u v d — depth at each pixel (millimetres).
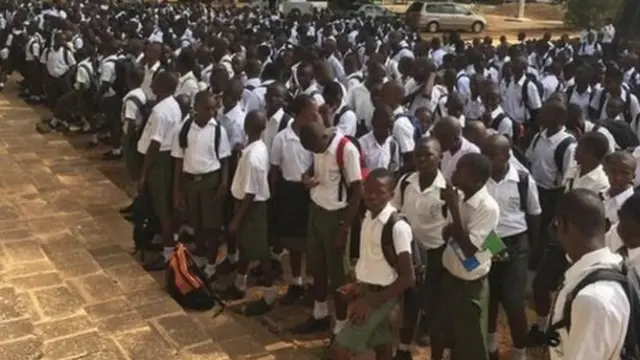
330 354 4012
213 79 5703
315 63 6297
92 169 7500
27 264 4715
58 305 4145
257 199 4477
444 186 3672
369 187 3225
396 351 4082
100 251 5234
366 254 3305
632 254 2523
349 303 3496
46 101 10344
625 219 2271
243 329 4312
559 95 6074
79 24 11609
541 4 37688
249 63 6605
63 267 4773
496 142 3768
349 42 10859
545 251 4254
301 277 4863
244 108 5906
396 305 3357
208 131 4828
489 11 36844
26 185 6656
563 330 2045
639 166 4180
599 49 13836
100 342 3750
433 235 3699
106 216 6168
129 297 4492
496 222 3316
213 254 5066
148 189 5246
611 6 27391
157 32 11758
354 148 3967
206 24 13242
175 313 4305
